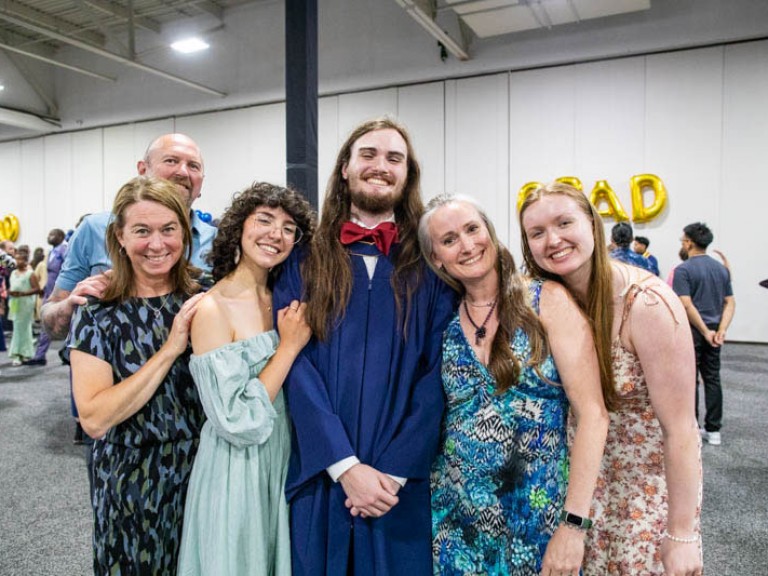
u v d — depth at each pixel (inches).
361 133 61.1
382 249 59.0
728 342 288.5
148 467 52.6
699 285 141.1
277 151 388.5
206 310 52.3
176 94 419.8
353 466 52.1
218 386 50.0
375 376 55.8
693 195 289.9
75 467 135.2
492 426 50.6
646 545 50.8
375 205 59.6
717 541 97.0
